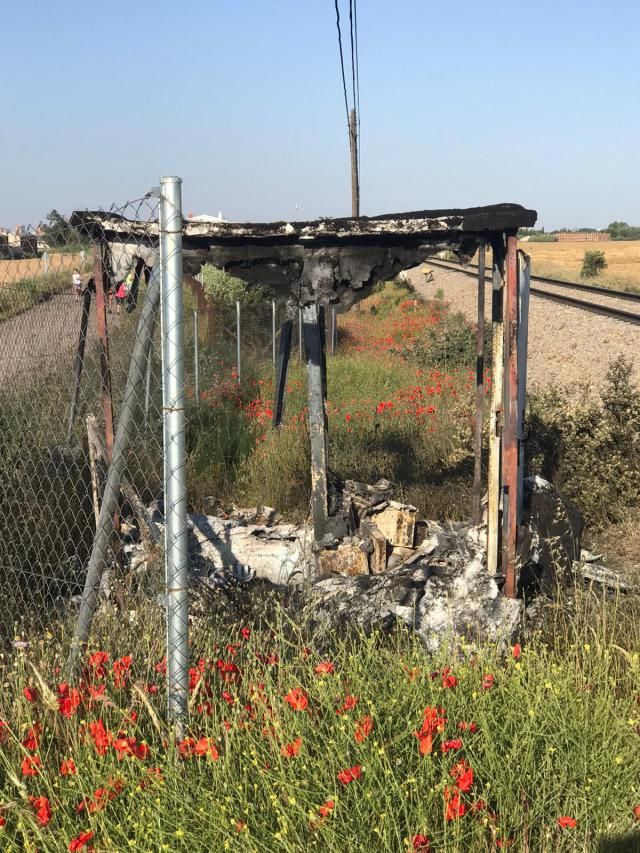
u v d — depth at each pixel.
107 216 4.88
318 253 5.01
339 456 9.01
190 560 5.82
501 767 2.95
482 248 4.94
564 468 7.68
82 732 3.20
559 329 20.20
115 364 6.98
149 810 2.76
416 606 4.99
